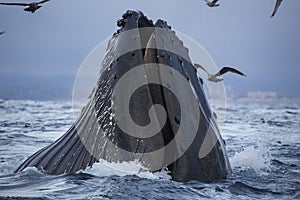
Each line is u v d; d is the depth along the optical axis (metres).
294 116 113.88
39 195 26.06
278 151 46.75
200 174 27.22
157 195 25.34
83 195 25.70
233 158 38.06
